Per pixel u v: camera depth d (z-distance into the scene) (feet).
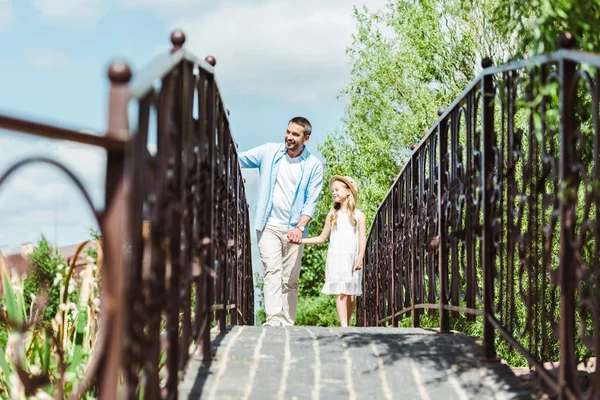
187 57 10.73
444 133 17.81
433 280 18.79
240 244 23.57
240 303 23.50
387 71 71.41
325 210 93.25
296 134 26.68
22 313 13.25
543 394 11.07
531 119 12.77
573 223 10.70
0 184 6.79
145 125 8.30
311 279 100.68
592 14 12.22
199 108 12.87
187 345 11.80
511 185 13.58
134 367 7.86
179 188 10.26
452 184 16.76
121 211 7.37
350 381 12.35
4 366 12.56
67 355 13.26
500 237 13.85
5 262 12.57
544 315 14.15
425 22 64.80
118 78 7.33
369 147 73.77
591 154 13.85
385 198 27.99
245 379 12.37
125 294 7.39
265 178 26.96
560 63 10.09
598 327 9.92
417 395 11.68
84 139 7.13
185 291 10.85
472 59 62.18
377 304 30.78
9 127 6.57
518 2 13.39
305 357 13.74
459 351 14.08
